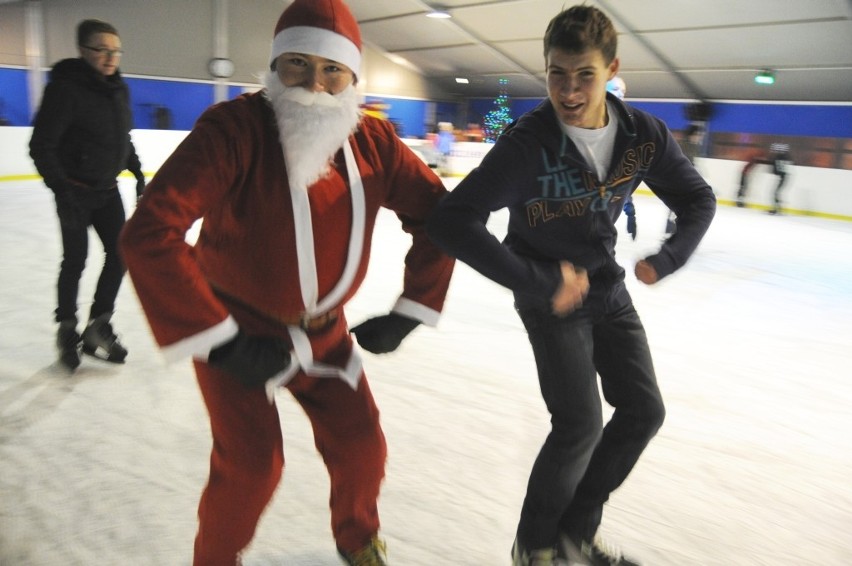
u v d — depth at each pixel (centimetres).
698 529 172
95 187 244
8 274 400
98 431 207
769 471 206
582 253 132
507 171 119
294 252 110
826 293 480
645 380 138
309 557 152
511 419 232
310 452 201
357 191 114
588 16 113
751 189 1091
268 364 104
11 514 161
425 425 223
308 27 105
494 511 174
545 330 132
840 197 993
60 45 1169
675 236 140
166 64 1336
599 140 125
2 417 213
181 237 99
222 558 127
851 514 184
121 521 161
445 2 1242
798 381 293
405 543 158
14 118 1134
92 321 257
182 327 99
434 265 127
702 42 1130
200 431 211
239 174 106
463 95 1833
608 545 162
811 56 1060
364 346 125
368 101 1645
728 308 421
